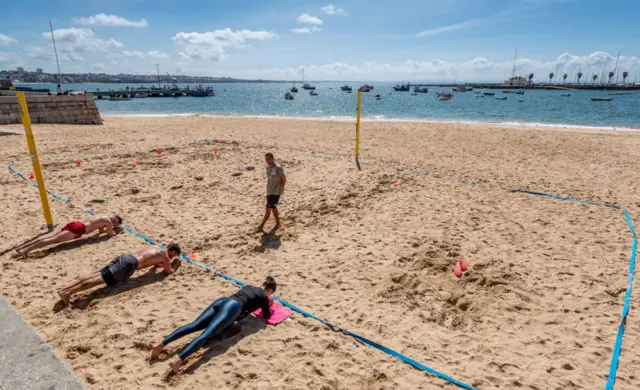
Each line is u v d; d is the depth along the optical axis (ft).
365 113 165.68
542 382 11.71
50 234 20.24
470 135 67.72
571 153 49.88
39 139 58.08
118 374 11.71
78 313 14.76
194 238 21.93
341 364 12.39
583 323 14.53
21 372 9.60
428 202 28.68
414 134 69.21
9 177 34.27
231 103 242.58
